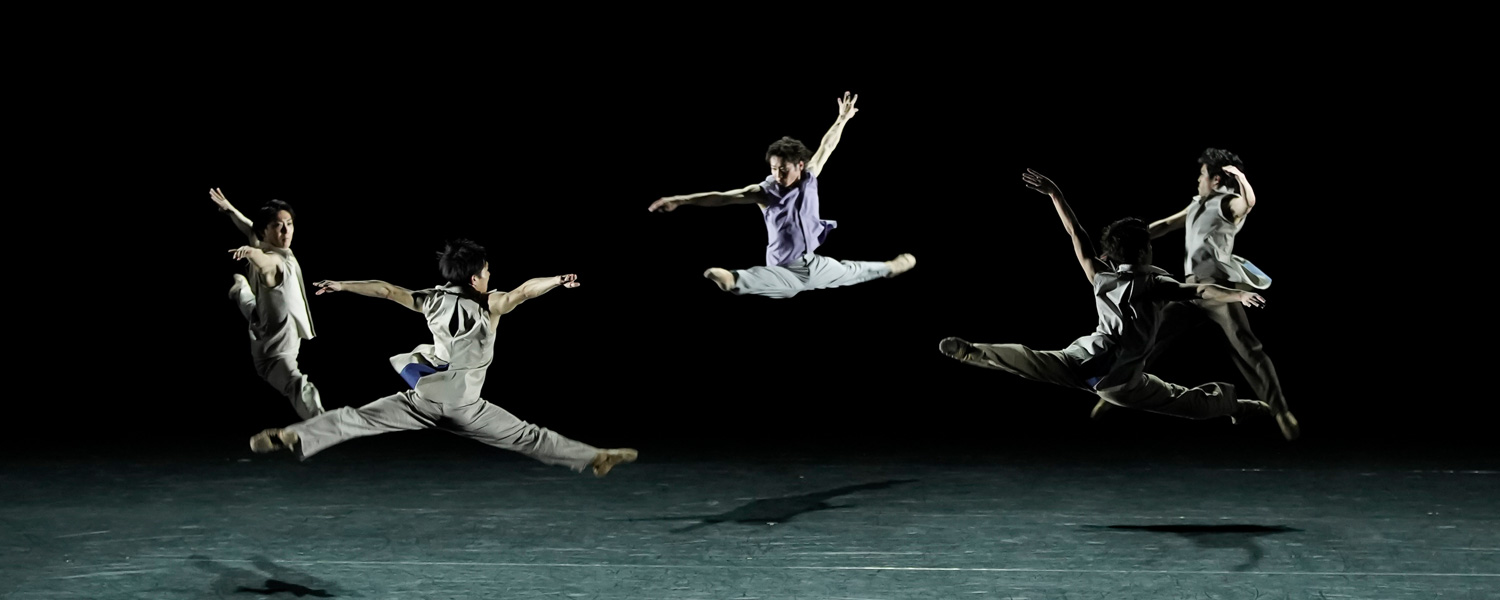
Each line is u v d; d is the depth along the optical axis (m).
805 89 10.73
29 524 5.79
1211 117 10.45
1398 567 4.99
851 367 11.92
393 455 7.83
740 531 5.70
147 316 11.83
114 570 4.96
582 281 11.82
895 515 6.05
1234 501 6.37
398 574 4.92
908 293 11.84
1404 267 10.95
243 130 10.98
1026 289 11.45
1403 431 8.76
